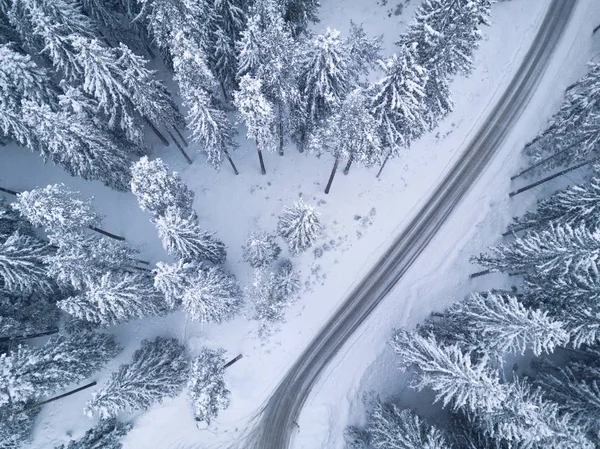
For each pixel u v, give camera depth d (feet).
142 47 109.60
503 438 69.51
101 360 86.69
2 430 79.00
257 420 91.30
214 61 92.17
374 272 99.50
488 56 107.34
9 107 80.89
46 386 73.72
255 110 73.87
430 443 66.39
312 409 91.50
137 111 90.38
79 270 71.15
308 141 96.37
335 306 97.71
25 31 82.28
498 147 104.12
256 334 95.45
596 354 75.00
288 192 104.68
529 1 109.81
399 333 85.71
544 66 106.32
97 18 97.19
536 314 60.44
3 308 80.74
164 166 75.97
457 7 64.95
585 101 80.38
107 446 82.58
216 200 106.63
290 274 93.81
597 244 60.18
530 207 100.73
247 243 94.07
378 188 103.76
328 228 101.35
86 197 108.37
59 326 90.79
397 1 114.21
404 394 91.76
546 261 66.49
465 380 61.98
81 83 86.22
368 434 86.74
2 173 108.88
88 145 82.64
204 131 80.53
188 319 96.99
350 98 66.90
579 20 107.45
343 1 118.32
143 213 107.55
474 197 102.58
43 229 98.73
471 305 73.77
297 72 77.15
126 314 79.41
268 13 73.82
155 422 88.38
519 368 90.33
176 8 76.28
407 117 73.36
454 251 100.27
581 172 99.30
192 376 80.59
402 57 65.77
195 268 78.38
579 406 68.44
